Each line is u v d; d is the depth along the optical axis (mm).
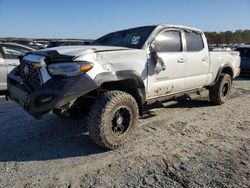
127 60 4461
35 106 3840
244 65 13641
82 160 3996
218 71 6941
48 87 3803
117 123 4250
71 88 3766
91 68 3953
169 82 5340
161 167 3811
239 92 9312
